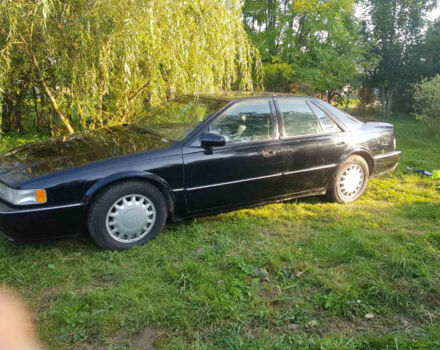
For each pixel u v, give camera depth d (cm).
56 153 377
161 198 376
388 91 1570
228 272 322
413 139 946
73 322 256
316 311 278
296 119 455
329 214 460
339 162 480
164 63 600
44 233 334
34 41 600
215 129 400
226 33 622
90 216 345
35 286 299
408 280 313
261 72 745
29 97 888
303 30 1229
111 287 300
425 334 255
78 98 580
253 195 427
